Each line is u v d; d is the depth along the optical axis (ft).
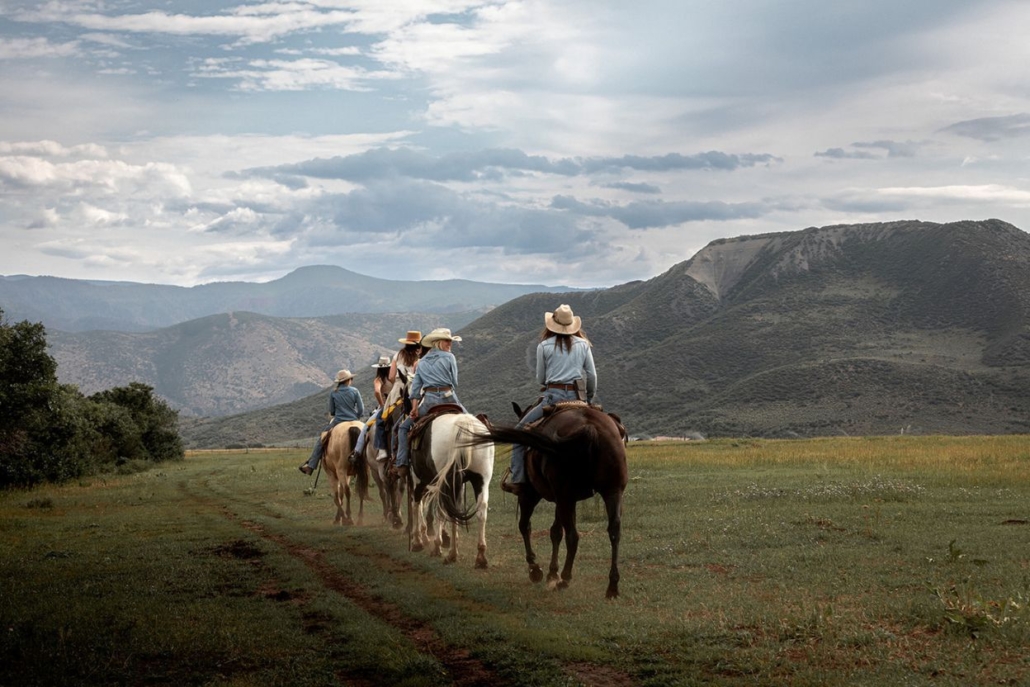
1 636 25.75
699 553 36.60
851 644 22.31
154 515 61.11
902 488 54.39
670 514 49.24
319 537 46.52
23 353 104.37
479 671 22.36
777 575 31.40
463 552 40.04
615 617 26.05
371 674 22.58
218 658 24.09
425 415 38.47
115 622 27.61
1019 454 81.00
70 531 52.26
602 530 44.68
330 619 28.27
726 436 443.73
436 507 38.37
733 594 28.43
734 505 51.72
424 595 30.45
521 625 25.91
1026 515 43.68
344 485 53.11
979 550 34.47
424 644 25.05
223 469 131.23
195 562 39.04
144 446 189.57
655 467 82.94
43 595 32.09
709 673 20.92
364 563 37.60
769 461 84.89
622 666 21.80
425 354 39.70
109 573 36.50
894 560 33.01
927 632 23.24
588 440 28.04
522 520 32.50
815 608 25.41
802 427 437.58
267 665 23.32
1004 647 21.53
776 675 20.39
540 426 30.42
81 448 117.39
